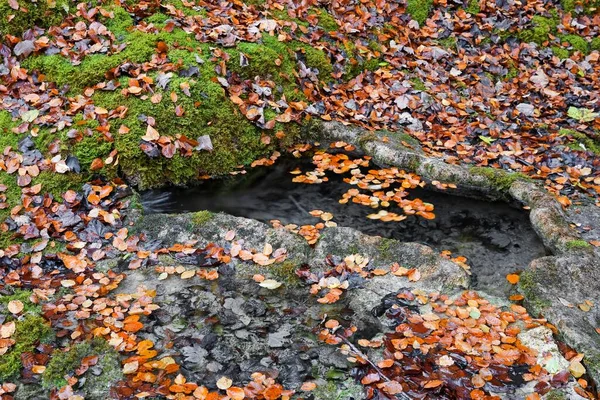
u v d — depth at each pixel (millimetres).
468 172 5281
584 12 8031
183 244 4375
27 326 3527
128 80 5266
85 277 4051
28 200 4559
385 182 5348
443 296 3932
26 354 3395
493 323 3701
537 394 3199
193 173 5234
